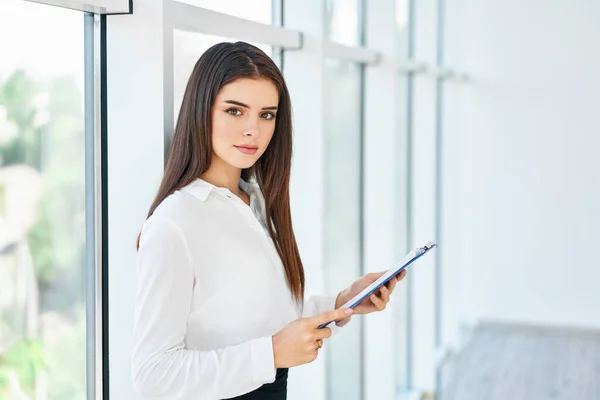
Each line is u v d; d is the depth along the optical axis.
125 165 1.78
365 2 3.76
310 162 2.83
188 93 1.59
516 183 6.56
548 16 6.39
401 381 4.93
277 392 1.68
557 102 6.43
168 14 1.75
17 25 1.55
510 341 6.26
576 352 5.94
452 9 6.14
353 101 3.69
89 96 1.76
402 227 4.84
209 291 1.54
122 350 1.83
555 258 6.52
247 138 1.58
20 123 1.57
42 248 1.65
